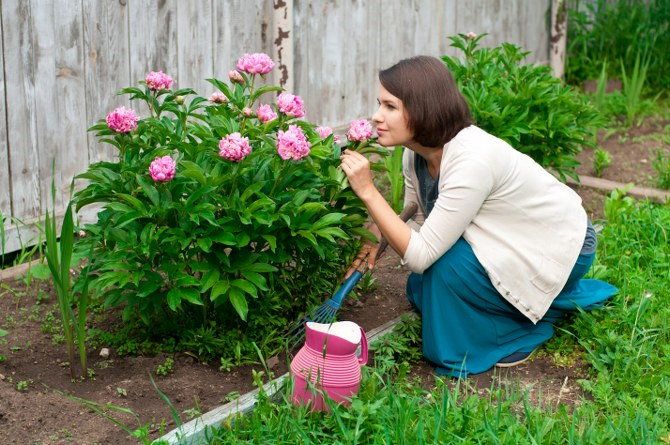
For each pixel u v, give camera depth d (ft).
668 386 11.59
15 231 15.44
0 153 15.05
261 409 10.75
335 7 21.21
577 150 18.79
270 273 12.21
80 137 16.25
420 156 12.91
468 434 10.42
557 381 12.37
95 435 10.46
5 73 14.88
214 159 11.62
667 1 31.53
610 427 10.56
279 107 12.07
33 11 15.08
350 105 22.45
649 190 20.39
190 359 12.31
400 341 12.68
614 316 13.30
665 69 30.48
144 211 11.09
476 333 12.56
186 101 18.02
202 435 10.49
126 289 12.17
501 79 18.10
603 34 31.17
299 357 10.94
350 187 12.53
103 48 16.28
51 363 12.12
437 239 11.89
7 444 10.16
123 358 12.30
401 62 12.04
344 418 10.61
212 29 18.29
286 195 11.83
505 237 12.21
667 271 15.11
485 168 11.75
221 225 11.45
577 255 12.50
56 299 13.99
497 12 26.71
